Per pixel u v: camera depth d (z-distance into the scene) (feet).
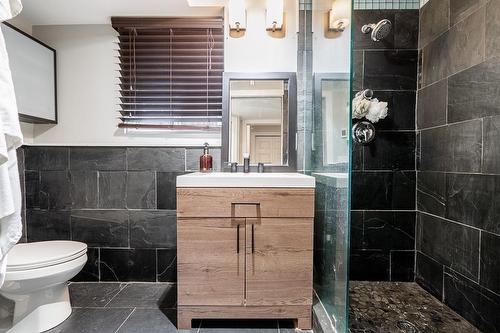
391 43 5.59
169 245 5.71
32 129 5.72
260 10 5.63
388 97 5.63
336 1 3.66
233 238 4.11
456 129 4.77
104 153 5.67
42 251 4.25
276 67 5.68
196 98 5.78
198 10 5.49
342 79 3.34
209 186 4.09
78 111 5.77
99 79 5.76
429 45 5.38
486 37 4.21
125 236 5.71
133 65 5.71
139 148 5.67
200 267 4.12
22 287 3.83
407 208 5.70
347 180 3.14
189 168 5.71
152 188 5.69
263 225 4.12
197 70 5.72
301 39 5.66
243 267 4.13
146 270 5.73
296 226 4.13
